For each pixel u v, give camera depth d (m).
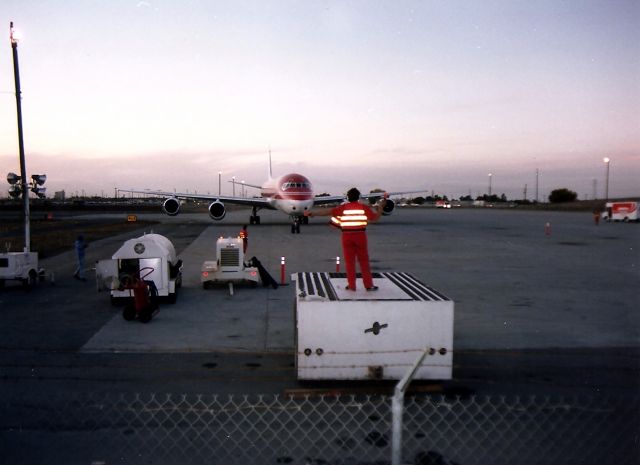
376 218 7.79
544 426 6.09
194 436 5.80
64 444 5.61
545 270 18.92
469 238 32.38
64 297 14.08
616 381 7.61
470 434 5.87
